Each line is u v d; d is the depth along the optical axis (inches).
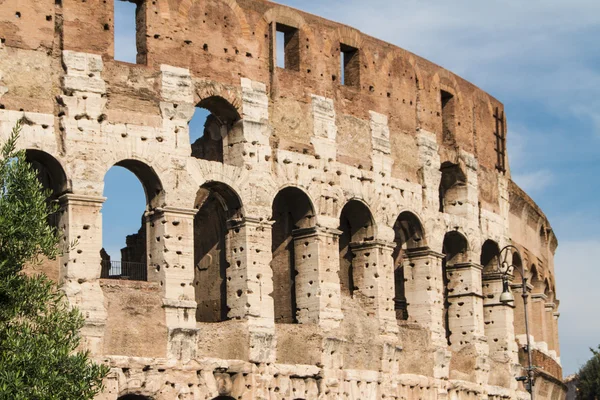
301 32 3646.7
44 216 2564.0
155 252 3230.8
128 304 3115.2
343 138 3715.6
